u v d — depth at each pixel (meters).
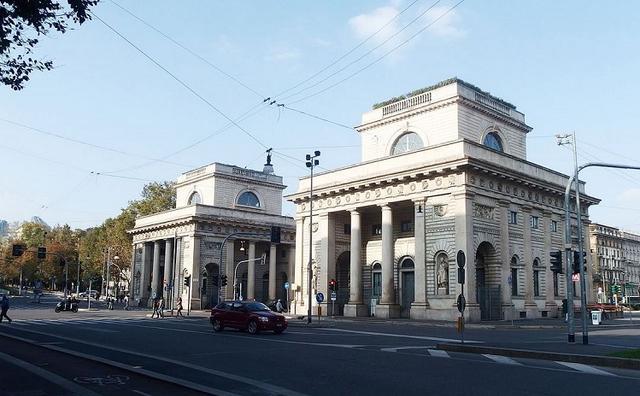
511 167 46.53
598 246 130.38
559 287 51.84
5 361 16.55
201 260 70.00
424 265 43.97
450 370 15.18
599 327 37.62
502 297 43.34
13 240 154.12
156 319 46.97
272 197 80.19
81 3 11.14
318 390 12.10
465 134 48.44
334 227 54.06
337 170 52.81
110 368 15.25
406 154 46.53
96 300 112.00
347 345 22.69
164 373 14.50
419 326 38.00
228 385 12.71
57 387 12.22
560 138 29.38
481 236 42.91
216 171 74.19
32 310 62.91
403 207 49.72
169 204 95.50
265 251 79.81
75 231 150.75
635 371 15.39
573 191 53.69
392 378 13.75
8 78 11.98
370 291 52.25
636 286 124.69
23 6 10.76
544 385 12.85
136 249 85.06
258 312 29.89
